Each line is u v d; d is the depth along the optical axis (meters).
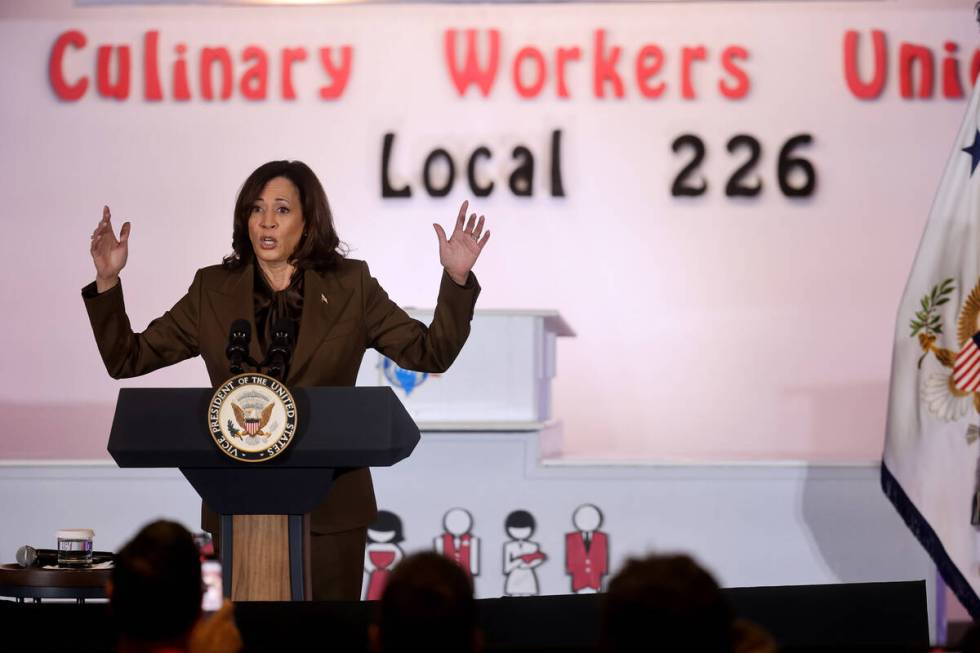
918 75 23.89
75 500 14.69
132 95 24.56
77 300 24.66
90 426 24.64
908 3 23.89
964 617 20.78
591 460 14.78
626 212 24.23
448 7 24.31
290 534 8.02
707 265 24.25
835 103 23.98
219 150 24.47
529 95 24.16
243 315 9.07
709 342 24.27
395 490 14.77
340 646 7.68
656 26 24.11
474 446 14.76
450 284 9.02
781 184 24.03
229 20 24.50
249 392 7.76
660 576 4.66
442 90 24.33
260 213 9.25
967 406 12.92
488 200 24.30
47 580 9.66
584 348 24.41
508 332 14.95
